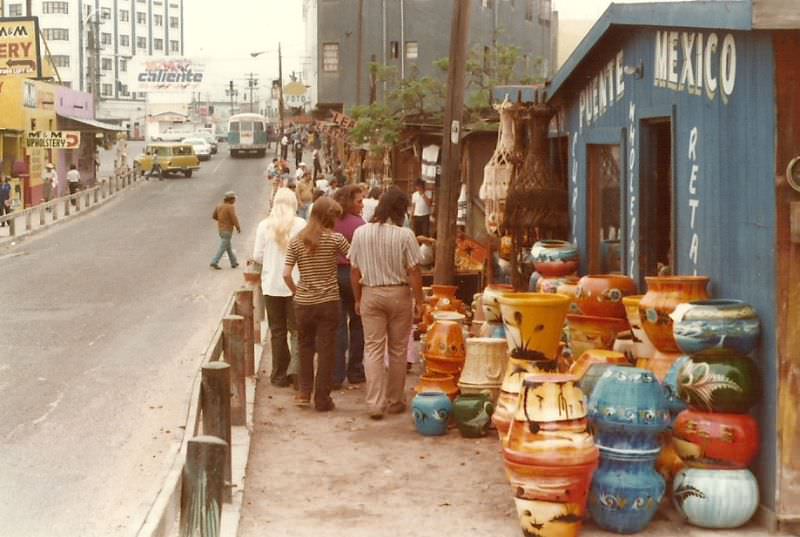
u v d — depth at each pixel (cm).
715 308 702
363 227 1048
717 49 775
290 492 806
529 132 1336
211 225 4009
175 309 1906
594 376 788
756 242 709
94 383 1241
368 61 6438
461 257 1591
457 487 817
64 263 2744
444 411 974
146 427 1030
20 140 4725
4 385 1232
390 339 1066
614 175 1123
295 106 8931
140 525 663
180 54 18988
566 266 1152
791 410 687
